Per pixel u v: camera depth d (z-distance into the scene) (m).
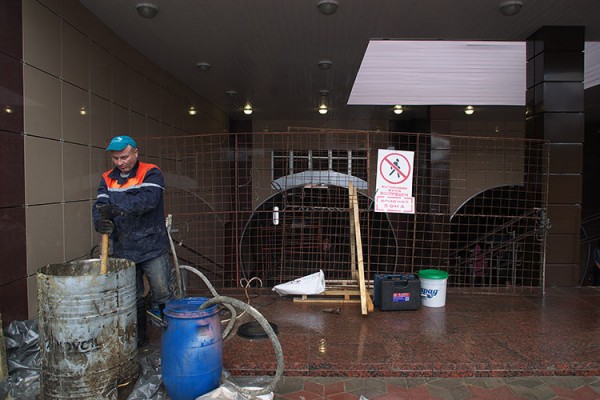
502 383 3.15
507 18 5.22
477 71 8.55
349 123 12.47
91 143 4.69
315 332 3.93
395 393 3.00
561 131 5.56
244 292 5.23
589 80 7.96
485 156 11.56
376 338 3.78
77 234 4.38
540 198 5.59
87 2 4.50
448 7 4.91
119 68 5.46
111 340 2.67
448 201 9.85
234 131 12.32
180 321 2.61
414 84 8.95
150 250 3.37
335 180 6.36
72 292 2.53
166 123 7.18
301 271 6.82
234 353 3.44
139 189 3.15
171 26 5.26
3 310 3.31
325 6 4.74
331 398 2.94
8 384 2.82
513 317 4.37
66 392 2.58
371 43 8.32
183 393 2.61
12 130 3.42
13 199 3.43
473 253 8.13
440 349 3.55
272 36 5.70
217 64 6.89
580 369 3.26
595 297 5.12
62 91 4.14
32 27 3.68
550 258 5.61
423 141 10.22
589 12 5.05
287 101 9.74
